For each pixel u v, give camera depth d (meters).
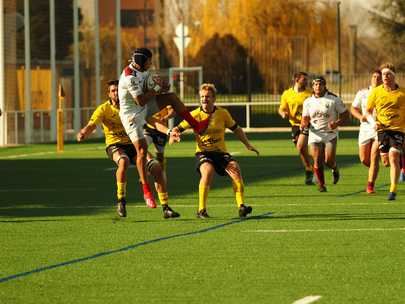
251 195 37.47
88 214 32.06
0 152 64.56
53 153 63.28
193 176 46.06
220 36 143.38
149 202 30.67
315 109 39.91
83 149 67.12
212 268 22.11
